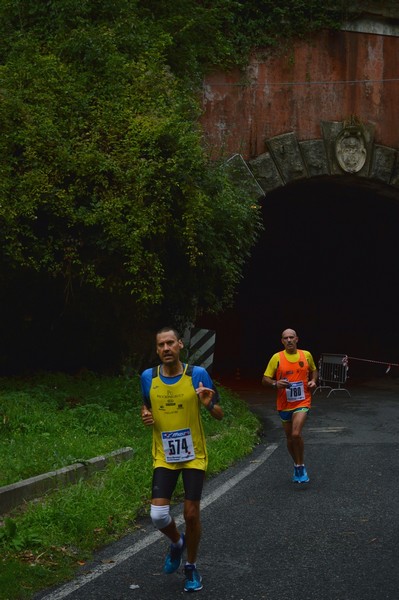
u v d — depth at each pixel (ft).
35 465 26.61
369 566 18.56
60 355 50.26
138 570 18.52
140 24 49.78
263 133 62.64
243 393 68.69
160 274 45.78
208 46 59.77
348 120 64.34
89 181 42.98
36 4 48.75
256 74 62.59
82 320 48.80
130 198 43.04
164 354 17.72
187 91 54.19
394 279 86.74
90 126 44.78
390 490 27.07
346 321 97.81
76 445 30.22
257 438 40.42
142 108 45.42
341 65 64.28
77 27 47.52
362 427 44.32
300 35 63.26
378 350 90.27
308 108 63.62
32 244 42.60
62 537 20.53
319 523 22.74
